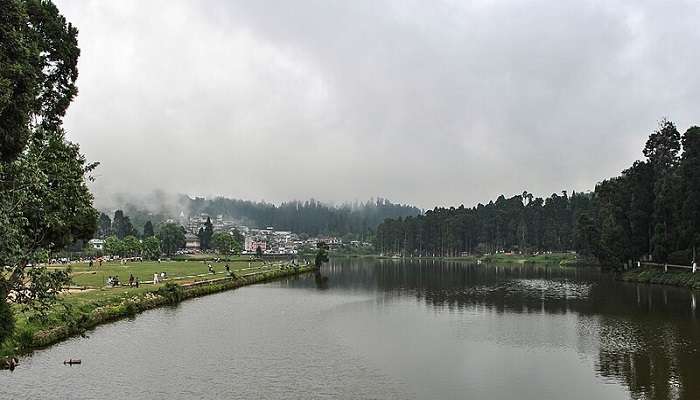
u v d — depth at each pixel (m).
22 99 22.95
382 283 105.94
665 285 92.81
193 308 65.12
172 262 157.25
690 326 53.47
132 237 179.25
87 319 49.50
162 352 41.81
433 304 71.75
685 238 91.88
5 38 22.25
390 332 51.12
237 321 56.31
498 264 193.00
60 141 29.61
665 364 38.88
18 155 24.25
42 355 39.50
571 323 55.94
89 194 32.22
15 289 25.16
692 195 89.75
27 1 30.05
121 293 63.69
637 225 106.38
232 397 31.67
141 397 31.33
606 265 109.56
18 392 31.56
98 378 34.62
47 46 31.55
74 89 33.50
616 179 121.25
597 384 34.34
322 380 35.25
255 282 104.31
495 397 32.00
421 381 35.19
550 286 96.81
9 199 23.70
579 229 148.00
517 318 59.47
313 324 55.25
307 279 116.94
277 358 40.72
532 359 40.72
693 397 31.55
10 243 23.75
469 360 40.50
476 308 67.81
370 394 32.53
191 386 33.56
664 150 106.25
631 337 48.31
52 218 26.45
